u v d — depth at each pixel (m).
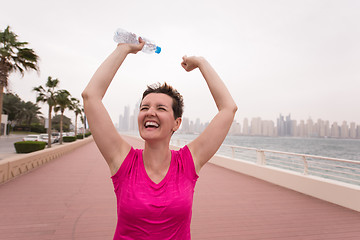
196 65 1.18
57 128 77.25
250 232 3.35
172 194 0.85
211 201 4.87
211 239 3.12
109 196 4.96
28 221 3.51
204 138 0.98
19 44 10.12
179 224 0.86
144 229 0.82
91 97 0.90
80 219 3.63
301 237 3.23
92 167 9.09
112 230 3.25
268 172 6.94
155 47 1.12
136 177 0.88
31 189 5.47
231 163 9.19
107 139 0.90
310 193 5.39
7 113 50.41
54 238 2.98
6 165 6.34
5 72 9.48
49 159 10.80
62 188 5.62
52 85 18.89
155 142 0.89
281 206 4.57
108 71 0.96
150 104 0.91
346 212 4.25
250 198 5.12
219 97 1.06
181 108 0.99
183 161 0.94
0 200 4.56
